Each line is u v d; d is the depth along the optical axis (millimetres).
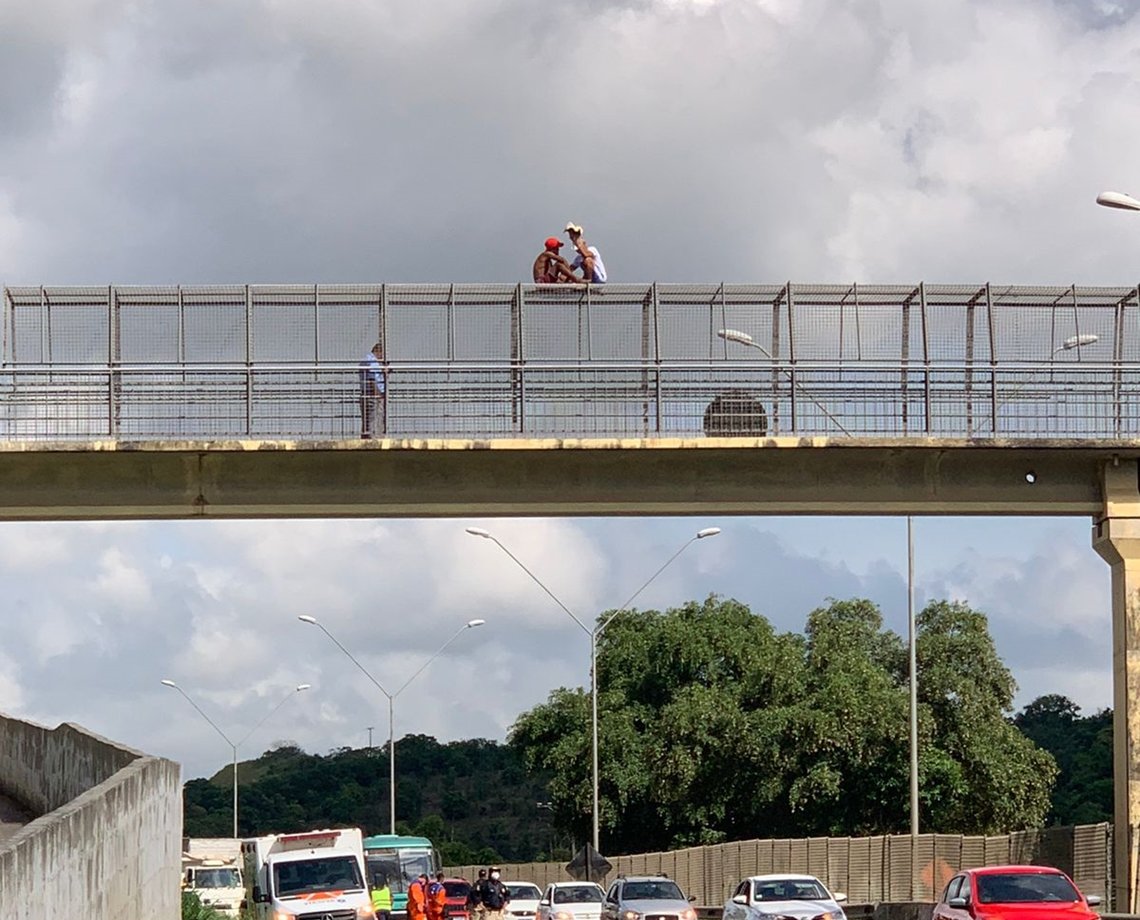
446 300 37688
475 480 38312
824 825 63250
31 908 13969
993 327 38719
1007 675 64875
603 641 77562
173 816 24562
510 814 131750
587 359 37875
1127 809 38781
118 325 37219
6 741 36719
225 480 37781
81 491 37531
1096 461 39375
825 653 67500
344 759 149375
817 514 38938
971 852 46125
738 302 38344
